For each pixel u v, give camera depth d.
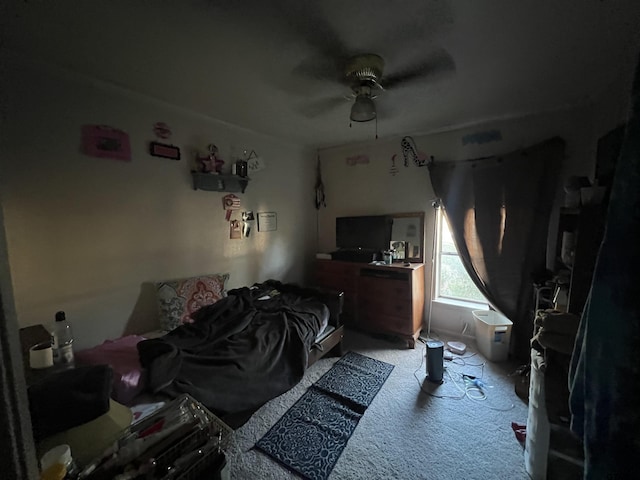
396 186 3.28
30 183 1.63
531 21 1.27
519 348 2.55
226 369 1.65
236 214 2.89
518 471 1.44
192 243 2.51
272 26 1.31
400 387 2.15
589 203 1.42
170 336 1.96
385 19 1.26
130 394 1.34
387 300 2.96
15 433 0.38
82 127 1.82
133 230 2.11
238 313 2.30
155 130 2.20
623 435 0.67
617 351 0.69
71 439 0.86
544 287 2.13
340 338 2.66
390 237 3.30
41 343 1.33
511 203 2.52
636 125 0.67
